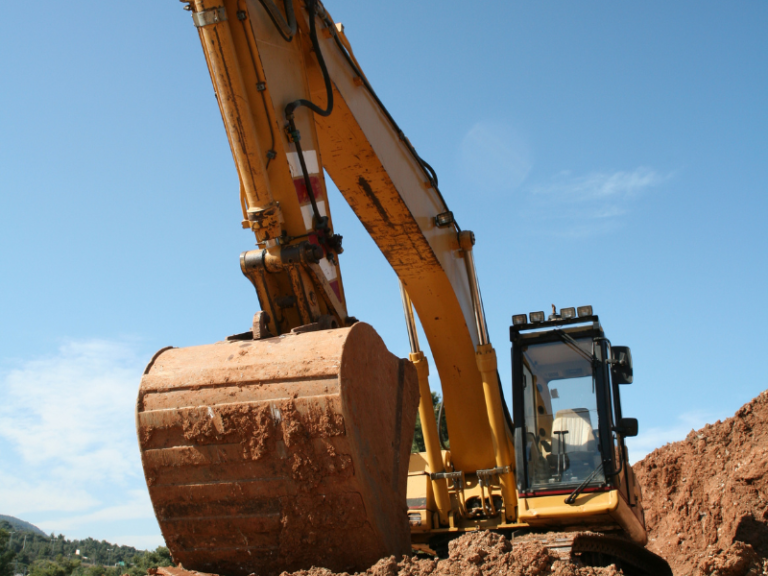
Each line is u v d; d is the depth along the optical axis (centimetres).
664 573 662
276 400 384
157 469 402
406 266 749
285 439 381
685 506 1186
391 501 421
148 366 421
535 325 739
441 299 768
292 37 530
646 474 1362
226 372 400
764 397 1189
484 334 780
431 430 778
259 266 458
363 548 390
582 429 673
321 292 477
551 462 670
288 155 494
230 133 474
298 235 481
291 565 397
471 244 811
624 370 692
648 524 1284
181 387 402
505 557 410
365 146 638
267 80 489
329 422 377
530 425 691
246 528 397
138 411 403
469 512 755
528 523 672
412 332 807
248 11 481
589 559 599
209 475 395
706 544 1084
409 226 709
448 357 793
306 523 388
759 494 1047
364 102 646
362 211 701
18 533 9700
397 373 477
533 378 710
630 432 662
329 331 412
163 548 2658
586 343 713
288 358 396
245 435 386
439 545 754
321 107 601
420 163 752
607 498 635
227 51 467
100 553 9788
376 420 420
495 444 743
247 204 479
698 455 1233
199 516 403
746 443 1159
